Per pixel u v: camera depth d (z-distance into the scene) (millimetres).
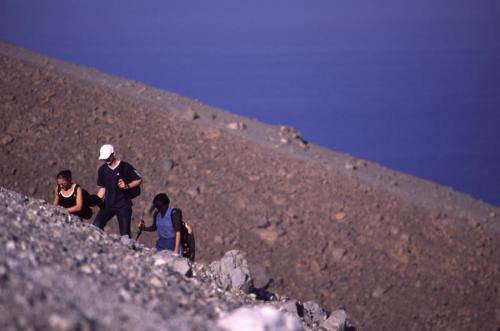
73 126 90375
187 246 23359
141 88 118875
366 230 84125
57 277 13695
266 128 115375
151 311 13680
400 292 72750
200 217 78062
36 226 17844
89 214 23031
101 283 14547
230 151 97312
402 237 83875
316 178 95812
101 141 88938
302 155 105562
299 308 24000
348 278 73125
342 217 85812
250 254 73312
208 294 17828
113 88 112875
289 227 80312
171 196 81125
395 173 114375
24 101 93375
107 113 97500
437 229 90562
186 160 90750
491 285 78188
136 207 75500
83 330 11789
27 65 106000
